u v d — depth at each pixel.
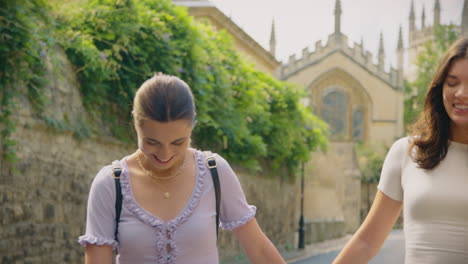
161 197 2.29
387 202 2.60
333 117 44.22
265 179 14.74
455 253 2.28
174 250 2.24
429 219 2.35
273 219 15.66
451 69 2.34
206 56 9.16
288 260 14.95
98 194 2.28
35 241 5.84
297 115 14.98
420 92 46.91
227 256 12.16
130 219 2.26
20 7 5.69
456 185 2.32
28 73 5.68
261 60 23.48
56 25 6.79
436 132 2.41
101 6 7.45
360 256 2.66
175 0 16.50
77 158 6.82
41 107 5.96
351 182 34.06
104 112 7.60
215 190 2.37
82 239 2.25
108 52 7.32
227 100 10.21
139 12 7.84
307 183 29.11
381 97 44.09
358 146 40.81
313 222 23.53
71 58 6.91
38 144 5.95
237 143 10.88
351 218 33.97
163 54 8.09
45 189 6.07
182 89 2.14
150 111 2.05
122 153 8.04
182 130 2.11
